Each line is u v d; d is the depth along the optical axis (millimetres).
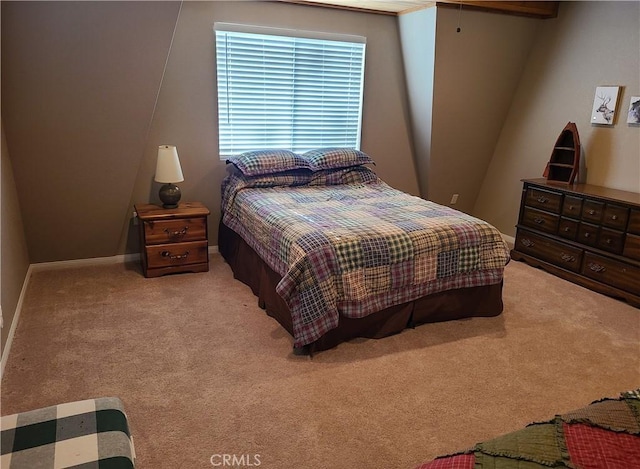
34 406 2104
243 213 3506
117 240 3930
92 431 1312
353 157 4137
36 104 2916
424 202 3518
